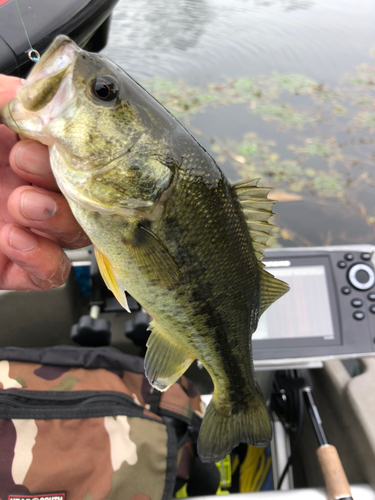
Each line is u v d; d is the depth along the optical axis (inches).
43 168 8.7
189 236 8.6
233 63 45.5
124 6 52.9
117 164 8.2
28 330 17.1
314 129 37.8
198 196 8.6
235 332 10.0
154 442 11.4
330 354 14.1
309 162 34.5
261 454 16.7
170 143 8.5
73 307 17.5
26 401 11.8
